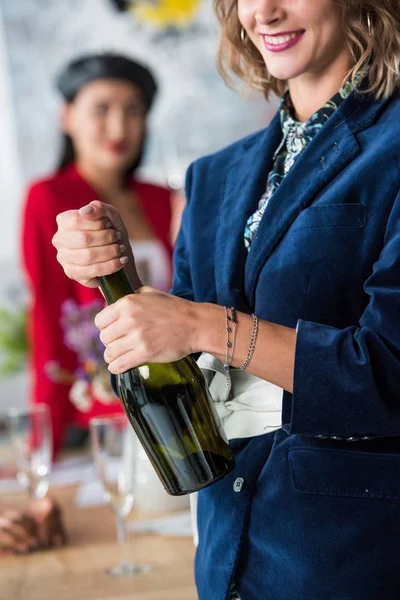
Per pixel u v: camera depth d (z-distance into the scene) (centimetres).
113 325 107
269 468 116
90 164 369
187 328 106
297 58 122
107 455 165
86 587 152
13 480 232
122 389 118
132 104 368
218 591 117
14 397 488
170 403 115
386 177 113
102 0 487
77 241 112
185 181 144
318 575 110
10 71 490
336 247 113
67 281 329
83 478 238
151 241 378
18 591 153
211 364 120
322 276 114
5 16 484
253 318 109
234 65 150
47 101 497
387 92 120
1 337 426
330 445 113
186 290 139
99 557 169
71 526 192
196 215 136
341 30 122
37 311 322
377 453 111
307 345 106
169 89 495
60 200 346
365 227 113
